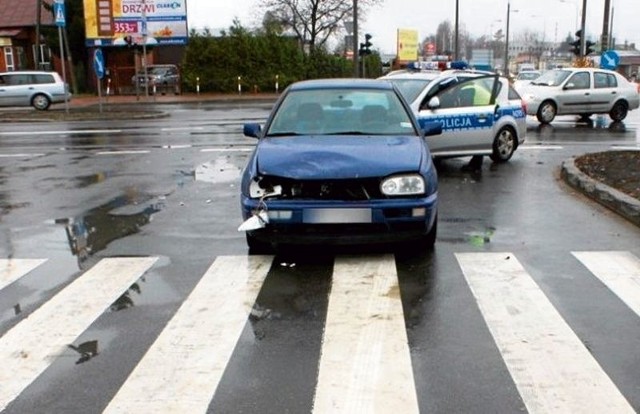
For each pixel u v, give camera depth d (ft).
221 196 29.63
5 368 12.84
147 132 61.00
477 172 35.58
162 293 16.90
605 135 55.36
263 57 140.87
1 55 142.31
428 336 13.96
